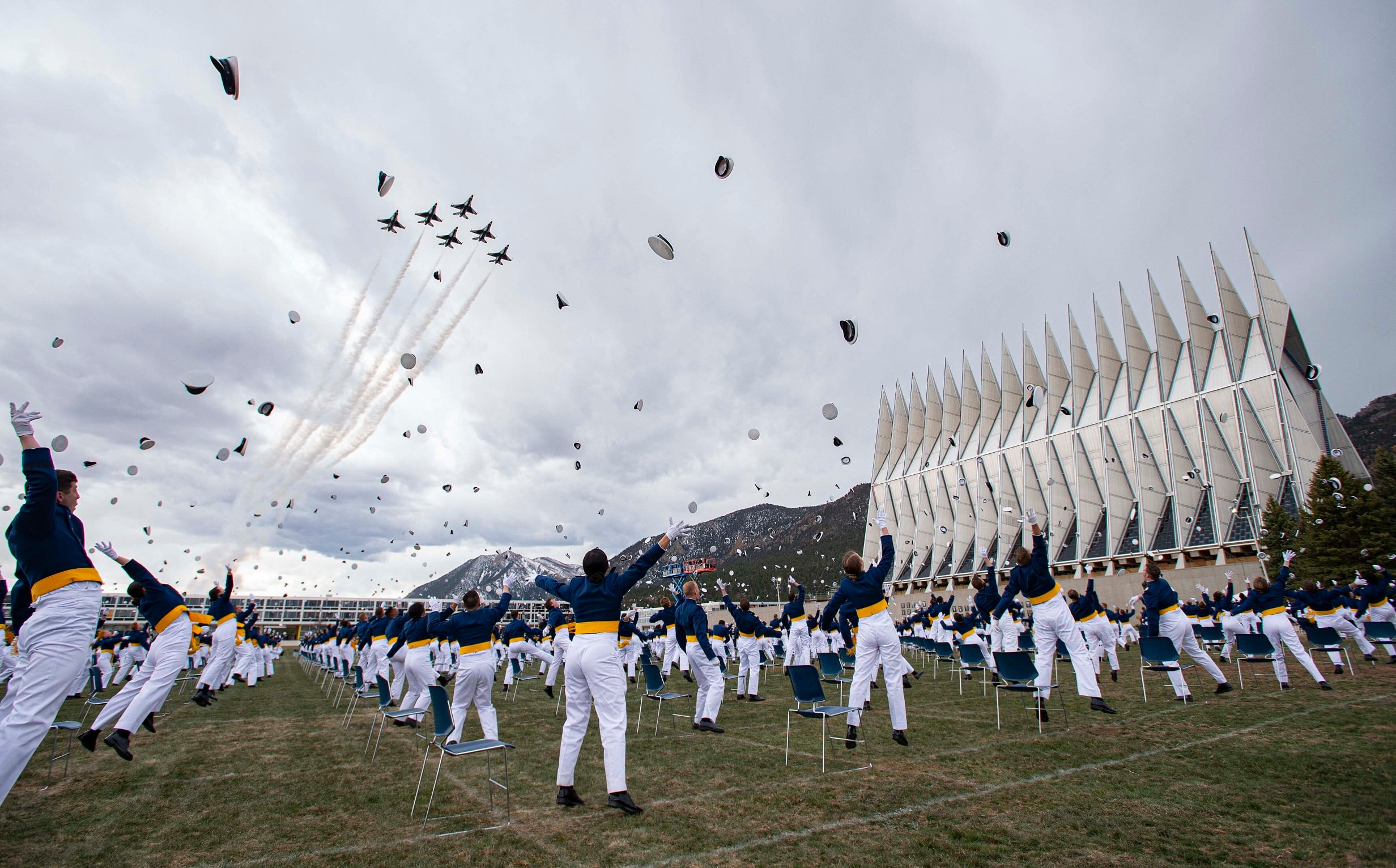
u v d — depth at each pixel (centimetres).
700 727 938
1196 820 468
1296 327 4912
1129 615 2088
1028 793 550
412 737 977
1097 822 471
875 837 454
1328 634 1132
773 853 430
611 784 538
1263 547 3806
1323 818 459
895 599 7631
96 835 501
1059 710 990
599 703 556
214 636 1277
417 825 517
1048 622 936
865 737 839
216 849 464
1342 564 3200
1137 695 1109
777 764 704
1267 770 589
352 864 430
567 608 1514
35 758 818
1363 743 666
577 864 421
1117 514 5525
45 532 460
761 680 1777
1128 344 5809
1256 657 1116
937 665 1906
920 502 7950
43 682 441
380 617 1386
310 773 719
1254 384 4772
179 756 827
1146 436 5491
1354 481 3341
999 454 6856
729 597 1412
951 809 515
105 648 1661
